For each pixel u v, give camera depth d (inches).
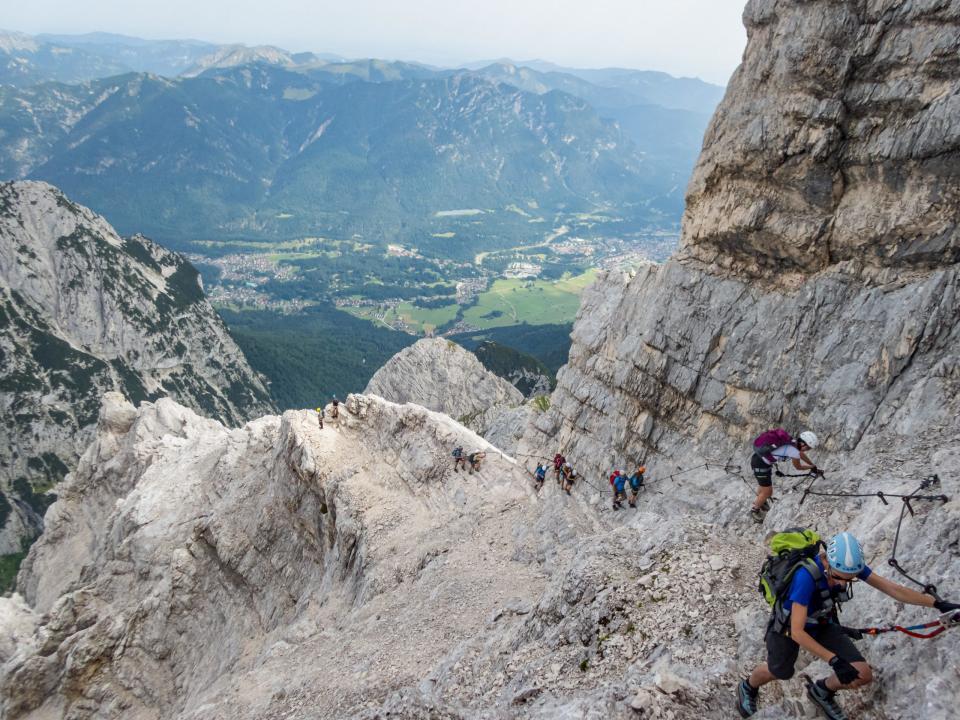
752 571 583.5
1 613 2679.6
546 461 1547.7
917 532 501.0
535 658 616.4
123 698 1779.0
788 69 1076.5
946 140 913.5
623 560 664.4
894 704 368.5
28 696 1887.3
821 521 654.5
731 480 1059.9
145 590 2162.9
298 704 949.8
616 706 476.7
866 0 997.2
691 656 500.1
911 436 755.4
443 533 1475.1
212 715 1072.2
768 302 1119.6
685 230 1306.6
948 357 825.5
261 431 2412.6
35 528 7111.2
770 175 1111.0
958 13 905.5
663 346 1259.8
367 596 1369.3
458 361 4616.1
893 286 959.0
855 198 1027.9
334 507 1701.5
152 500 2431.1
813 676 409.7
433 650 963.3
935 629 387.9
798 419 1012.5
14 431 7583.7
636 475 1211.9
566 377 1598.2
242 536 1878.7
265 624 1715.1
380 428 1893.5
